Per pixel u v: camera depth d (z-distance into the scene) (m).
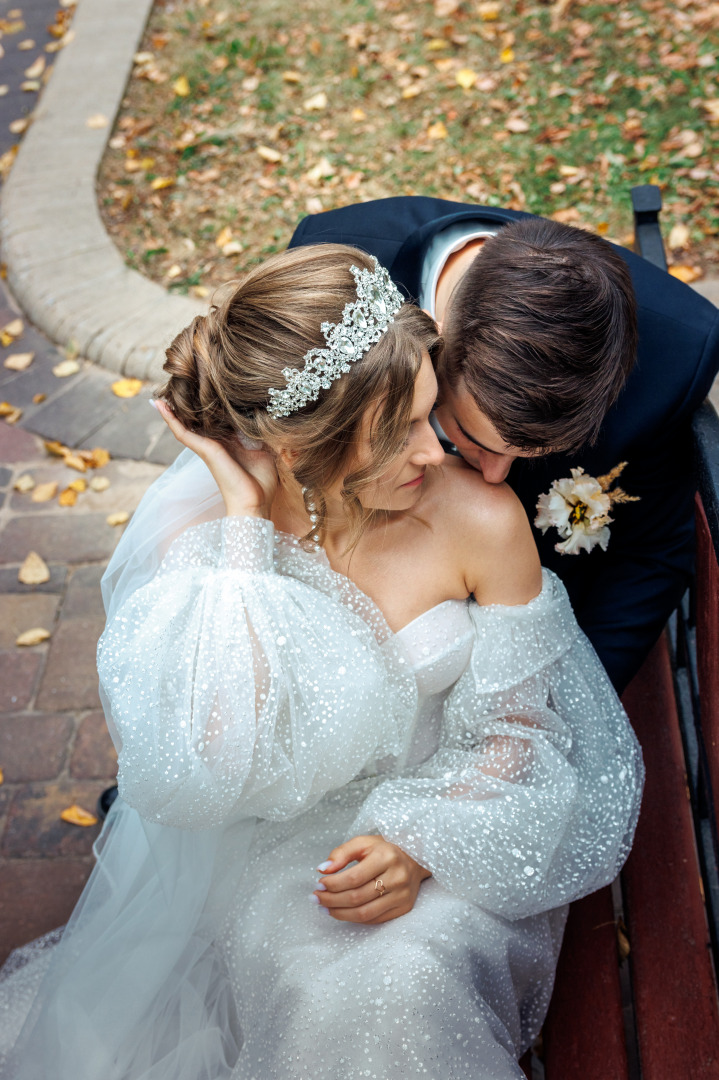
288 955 1.57
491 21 5.21
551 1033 1.75
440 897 1.59
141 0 5.82
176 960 1.69
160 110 5.10
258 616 1.53
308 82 5.09
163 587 1.59
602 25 5.03
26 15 6.06
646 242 2.09
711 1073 1.59
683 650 2.06
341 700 1.54
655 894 1.82
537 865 1.57
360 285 1.35
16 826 2.60
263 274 1.39
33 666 2.93
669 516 1.90
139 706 1.51
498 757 1.67
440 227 1.83
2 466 3.54
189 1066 1.64
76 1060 1.69
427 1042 1.43
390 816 1.56
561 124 4.55
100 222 4.45
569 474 1.80
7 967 2.04
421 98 4.87
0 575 3.18
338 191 4.46
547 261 1.40
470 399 1.47
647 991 1.71
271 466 1.60
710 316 1.75
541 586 1.71
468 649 1.69
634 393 1.73
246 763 1.51
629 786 1.68
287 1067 1.47
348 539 1.65
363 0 5.54
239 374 1.39
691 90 4.56
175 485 1.73
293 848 1.74
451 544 1.64
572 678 1.71
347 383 1.34
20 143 5.07
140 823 1.77
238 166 4.70
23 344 4.02
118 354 3.78
